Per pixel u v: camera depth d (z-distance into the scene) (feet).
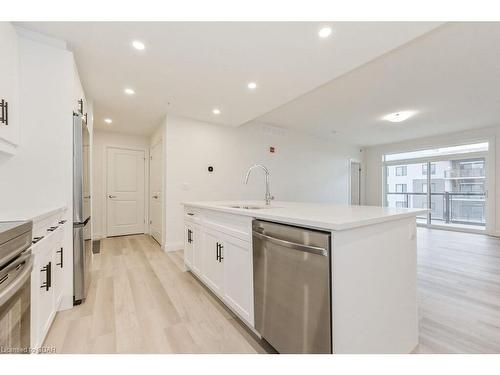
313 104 12.55
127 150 16.87
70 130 6.45
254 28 5.94
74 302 6.65
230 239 5.86
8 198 5.75
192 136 13.47
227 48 6.78
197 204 7.87
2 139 5.08
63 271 6.20
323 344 3.42
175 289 7.66
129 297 7.08
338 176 21.90
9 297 2.74
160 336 5.18
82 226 6.68
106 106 11.50
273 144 17.10
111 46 6.68
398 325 4.40
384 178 23.56
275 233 4.27
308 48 6.75
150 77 8.55
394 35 6.15
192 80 8.79
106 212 16.02
